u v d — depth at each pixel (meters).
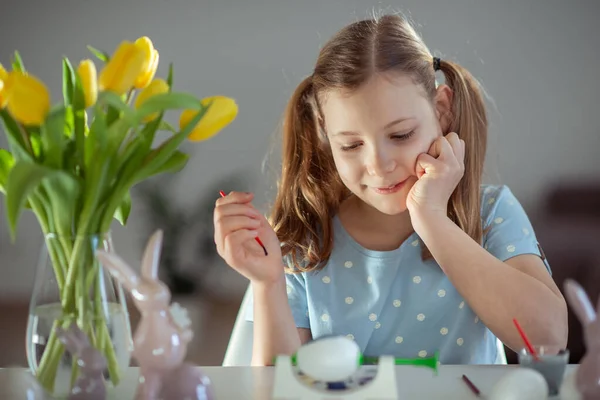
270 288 1.28
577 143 2.88
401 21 1.45
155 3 2.97
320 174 1.53
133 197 2.96
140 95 1.03
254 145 2.98
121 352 1.00
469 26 2.87
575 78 2.86
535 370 0.98
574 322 2.76
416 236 1.49
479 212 1.48
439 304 1.46
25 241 2.99
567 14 2.84
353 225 1.53
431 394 1.01
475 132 1.49
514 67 2.87
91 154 0.99
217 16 2.96
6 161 1.07
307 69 2.95
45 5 2.97
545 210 2.89
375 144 1.33
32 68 2.99
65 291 0.99
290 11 2.94
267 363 1.25
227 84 2.97
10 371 1.09
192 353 2.93
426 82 1.37
